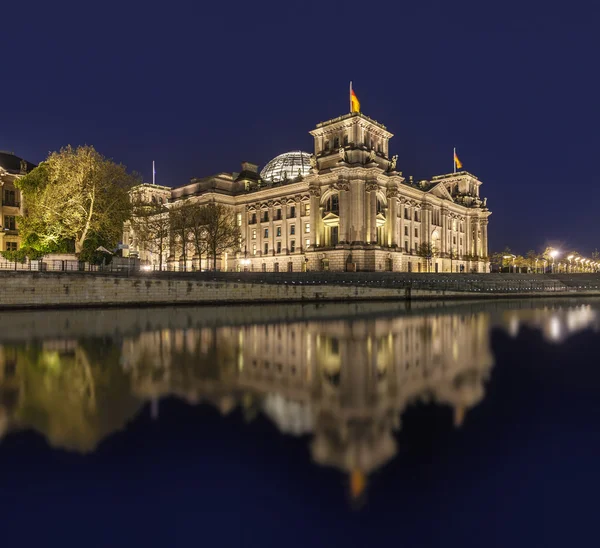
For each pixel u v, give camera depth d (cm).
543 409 1027
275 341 2147
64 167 5541
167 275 5381
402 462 729
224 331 2584
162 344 2047
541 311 4316
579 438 843
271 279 6381
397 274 8056
